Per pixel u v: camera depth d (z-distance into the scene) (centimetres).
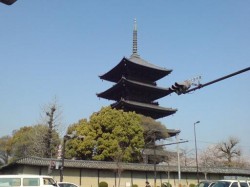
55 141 5391
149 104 6850
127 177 4738
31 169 4069
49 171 3800
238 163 7912
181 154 7388
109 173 4628
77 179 4356
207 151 8150
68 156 5284
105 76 7231
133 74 7025
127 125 5472
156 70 6931
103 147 5150
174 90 1205
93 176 4488
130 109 6631
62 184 2678
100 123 5444
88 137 5278
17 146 7438
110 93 6994
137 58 7556
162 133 6000
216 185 2031
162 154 5950
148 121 5881
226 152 7900
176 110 6844
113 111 5500
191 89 1198
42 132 5488
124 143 5372
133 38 7838
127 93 6775
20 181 2269
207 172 5475
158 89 6775
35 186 2292
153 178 4938
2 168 4731
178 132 6444
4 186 2245
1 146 8488
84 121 5894
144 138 5919
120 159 4912
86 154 5219
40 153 5409
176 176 5209
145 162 5662
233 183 1992
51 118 5344
